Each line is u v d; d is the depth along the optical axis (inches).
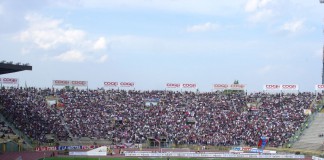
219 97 6254.9
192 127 5290.4
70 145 4707.2
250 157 4338.1
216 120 5462.6
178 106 5871.1
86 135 4968.0
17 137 4421.8
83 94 5999.0
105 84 6333.7
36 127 4842.5
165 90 6466.5
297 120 5393.7
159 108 5782.5
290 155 4315.9
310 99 5974.4
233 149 4751.5
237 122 5403.5
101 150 4328.3
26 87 5871.1
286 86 6378.0
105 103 5772.6
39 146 4498.0
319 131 5014.8
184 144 4936.0
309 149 4670.3
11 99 5339.6
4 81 5900.6
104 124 5231.3
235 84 6638.8
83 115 5359.3
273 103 5944.9
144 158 4175.7
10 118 4827.8
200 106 5885.8
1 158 3777.1
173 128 5246.1
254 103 5974.4
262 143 4916.3
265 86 6427.2
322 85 6225.4
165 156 4306.1
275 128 5216.5
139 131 5147.6
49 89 5984.3
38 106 5339.6
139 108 5738.2
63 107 5487.2
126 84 6402.6
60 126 5024.6
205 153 4343.0
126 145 4864.7
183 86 6530.5
